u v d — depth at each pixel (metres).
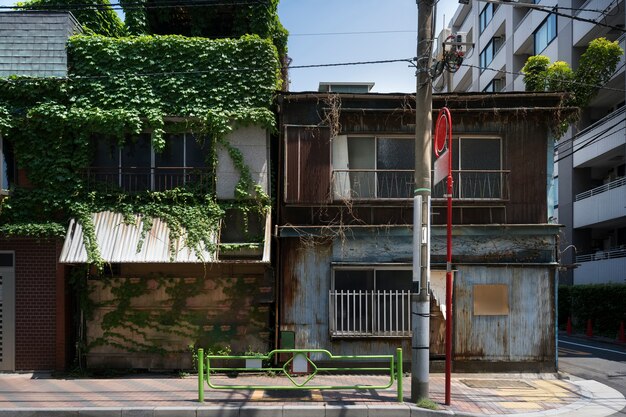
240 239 10.42
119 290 10.24
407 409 7.37
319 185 10.38
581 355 13.88
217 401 7.84
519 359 10.11
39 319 10.30
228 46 10.67
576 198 24.39
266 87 10.57
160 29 14.06
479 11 36.19
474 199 10.44
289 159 10.40
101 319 10.24
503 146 10.69
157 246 9.87
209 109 10.46
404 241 10.29
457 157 10.77
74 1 12.37
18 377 9.83
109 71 10.56
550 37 25.59
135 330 10.23
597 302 20.05
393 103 10.64
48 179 10.32
